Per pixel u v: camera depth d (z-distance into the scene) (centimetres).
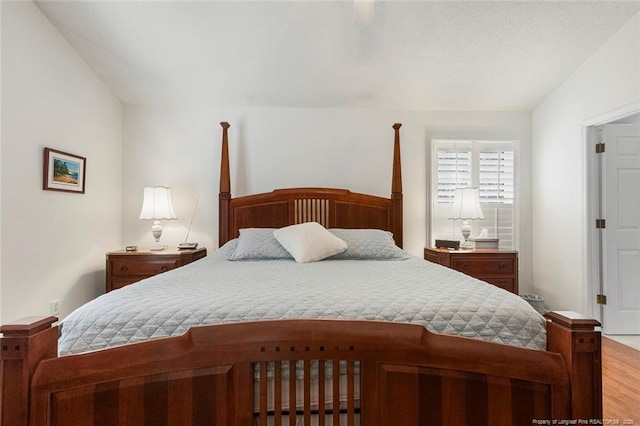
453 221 353
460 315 116
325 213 323
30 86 228
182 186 336
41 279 239
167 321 112
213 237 336
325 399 110
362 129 344
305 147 341
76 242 273
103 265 306
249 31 252
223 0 228
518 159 357
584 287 293
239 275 179
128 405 91
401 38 260
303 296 128
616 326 290
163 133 335
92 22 245
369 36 258
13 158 216
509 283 307
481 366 93
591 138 290
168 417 93
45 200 242
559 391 91
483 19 245
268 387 106
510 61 285
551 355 93
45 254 242
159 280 164
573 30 254
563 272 316
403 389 96
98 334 111
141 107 335
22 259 223
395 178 330
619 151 291
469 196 324
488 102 340
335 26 249
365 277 173
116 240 325
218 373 95
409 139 348
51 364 87
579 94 294
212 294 133
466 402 95
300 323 98
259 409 99
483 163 355
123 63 284
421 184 348
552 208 329
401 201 329
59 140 255
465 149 355
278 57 278
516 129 356
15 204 218
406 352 96
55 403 86
